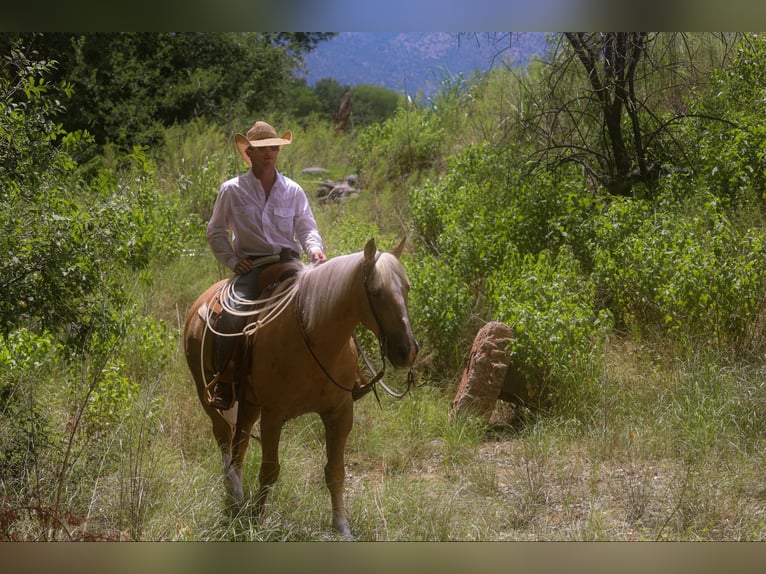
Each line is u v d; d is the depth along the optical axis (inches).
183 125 738.2
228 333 207.3
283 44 991.0
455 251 367.9
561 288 302.5
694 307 295.3
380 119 913.5
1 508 184.9
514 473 241.6
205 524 197.2
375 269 178.9
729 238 309.6
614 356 303.3
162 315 378.3
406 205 504.4
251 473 228.8
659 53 444.5
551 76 445.7
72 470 208.8
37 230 223.1
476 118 600.1
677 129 424.5
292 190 222.7
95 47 730.8
